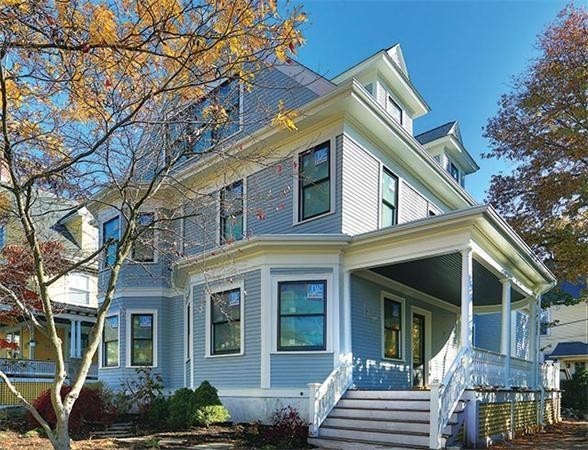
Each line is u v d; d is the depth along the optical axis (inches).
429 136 808.3
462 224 379.2
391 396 398.9
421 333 601.9
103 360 630.5
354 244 441.4
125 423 475.8
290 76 495.2
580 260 708.0
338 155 474.3
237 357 470.9
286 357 442.9
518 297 616.7
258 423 431.8
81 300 834.8
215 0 185.9
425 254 400.8
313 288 450.0
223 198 414.6
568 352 1023.6
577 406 835.4
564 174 685.9
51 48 179.0
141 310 615.5
